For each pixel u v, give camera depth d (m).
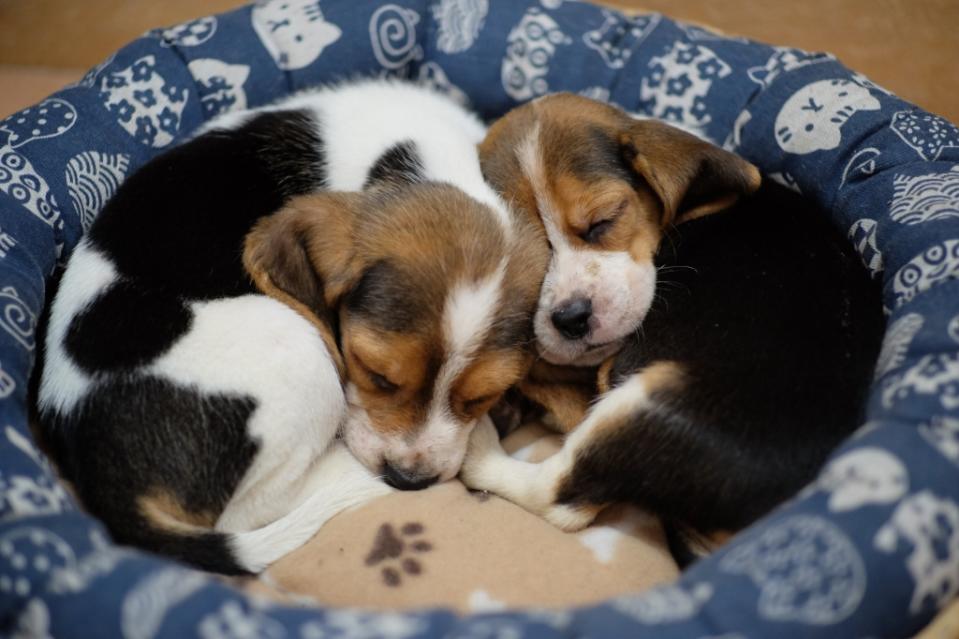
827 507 0.44
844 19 0.98
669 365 0.54
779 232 0.57
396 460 0.54
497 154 0.59
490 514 0.54
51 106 0.61
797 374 0.52
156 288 0.53
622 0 1.00
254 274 0.54
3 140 0.58
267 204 0.57
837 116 0.61
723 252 0.57
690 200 0.59
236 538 0.51
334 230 0.54
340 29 0.68
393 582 0.52
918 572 0.44
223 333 0.53
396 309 0.52
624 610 0.43
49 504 0.47
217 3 0.98
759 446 0.51
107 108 0.62
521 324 0.54
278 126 0.59
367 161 0.58
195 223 0.55
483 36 0.69
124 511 0.50
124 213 0.55
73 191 0.59
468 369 0.53
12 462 0.48
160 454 0.51
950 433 0.46
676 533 0.55
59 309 0.54
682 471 0.52
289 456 0.53
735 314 0.54
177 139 0.64
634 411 0.53
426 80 0.71
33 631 0.43
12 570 0.44
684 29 0.69
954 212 0.55
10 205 0.56
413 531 0.53
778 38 0.95
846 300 0.54
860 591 0.43
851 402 0.52
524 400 0.61
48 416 0.52
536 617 0.43
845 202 0.60
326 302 0.54
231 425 0.52
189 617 0.42
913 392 0.47
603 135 0.58
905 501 0.44
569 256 0.56
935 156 0.59
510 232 0.55
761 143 0.64
